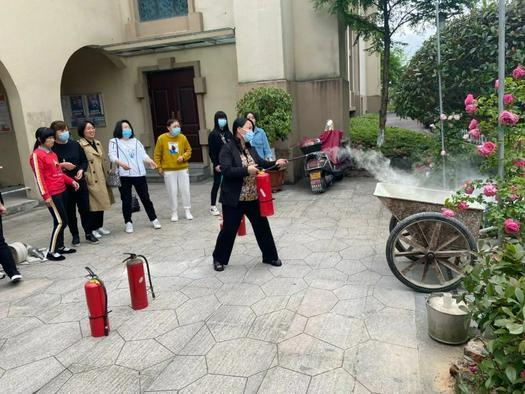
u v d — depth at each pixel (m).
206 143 9.66
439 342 2.90
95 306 3.17
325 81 8.71
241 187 4.14
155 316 3.49
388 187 4.08
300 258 4.55
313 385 2.54
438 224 3.45
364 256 4.50
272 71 8.16
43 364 2.94
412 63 7.27
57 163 5.06
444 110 6.77
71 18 8.57
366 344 2.93
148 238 5.69
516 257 2.21
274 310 3.46
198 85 9.46
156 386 2.62
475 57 6.42
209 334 3.16
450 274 3.79
